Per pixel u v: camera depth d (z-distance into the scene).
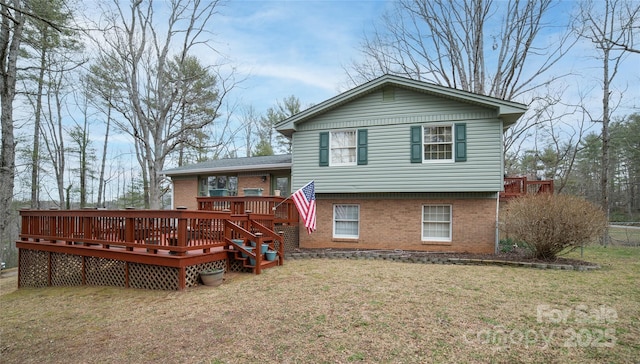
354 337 4.39
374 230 12.66
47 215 10.02
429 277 7.79
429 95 11.74
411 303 5.76
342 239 13.04
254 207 12.03
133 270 8.10
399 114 12.05
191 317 5.49
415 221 12.20
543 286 6.86
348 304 5.77
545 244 9.38
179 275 7.33
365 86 12.20
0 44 12.09
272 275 8.30
